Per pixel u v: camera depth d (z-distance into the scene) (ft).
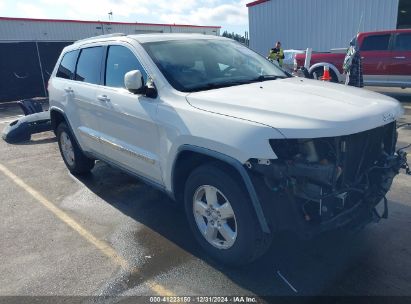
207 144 9.64
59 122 19.11
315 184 8.80
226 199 9.77
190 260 10.96
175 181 11.37
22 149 25.03
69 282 10.24
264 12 74.38
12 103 53.06
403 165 10.94
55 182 18.04
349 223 9.81
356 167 9.64
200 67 12.51
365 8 59.82
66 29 84.53
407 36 35.09
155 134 11.55
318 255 10.87
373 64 36.81
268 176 8.55
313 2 65.92
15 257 11.60
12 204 15.69
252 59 14.37
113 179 17.98
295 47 70.64
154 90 11.70
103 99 13.85
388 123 9.92
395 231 11.96
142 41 13.00
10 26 76.38
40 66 53.06
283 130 8.57
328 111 9.09
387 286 9.47
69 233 12.94
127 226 13.23
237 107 9.62
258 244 9.51
